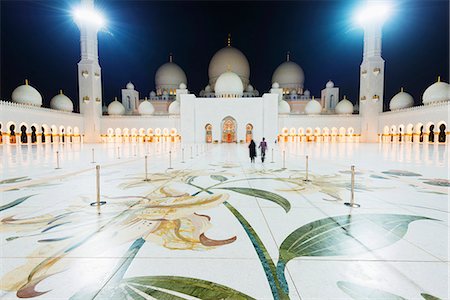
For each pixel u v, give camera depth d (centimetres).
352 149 2655
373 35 4284
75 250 384
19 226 479
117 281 305
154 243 407
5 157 1792
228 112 4597
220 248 390
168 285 297
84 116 4488
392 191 757
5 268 334
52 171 1145
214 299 272
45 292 285
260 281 304
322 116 4700
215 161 1545
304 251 379
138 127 4859
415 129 3662
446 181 908
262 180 925
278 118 4766
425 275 316
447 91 3488
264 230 459
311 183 871
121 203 628
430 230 459
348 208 588
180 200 655
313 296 276
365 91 4456
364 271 326
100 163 1452
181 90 5153
